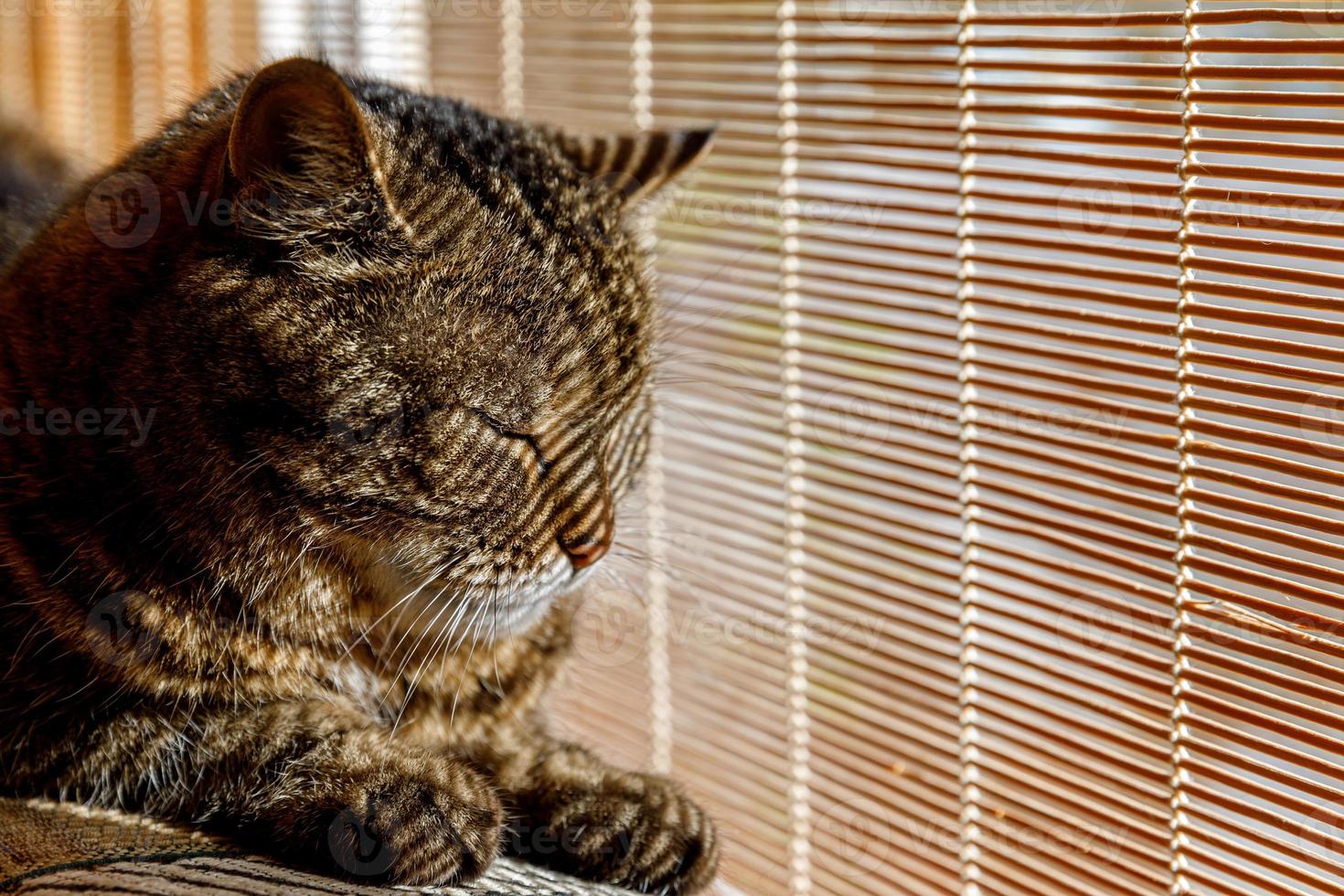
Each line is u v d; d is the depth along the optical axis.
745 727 1.48
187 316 0.96
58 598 0.98
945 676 1.25
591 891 0.99
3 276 1.13
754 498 1.43
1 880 0.80
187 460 0.96
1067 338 1.09
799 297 1.35
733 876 1.48
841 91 1.27
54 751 0.98
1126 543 1.07
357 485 0.96
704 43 1.39
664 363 1.35
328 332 0.94
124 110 2.15
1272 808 1.00
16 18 2.28
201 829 0.94
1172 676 1.05
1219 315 0.97
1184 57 0.99
